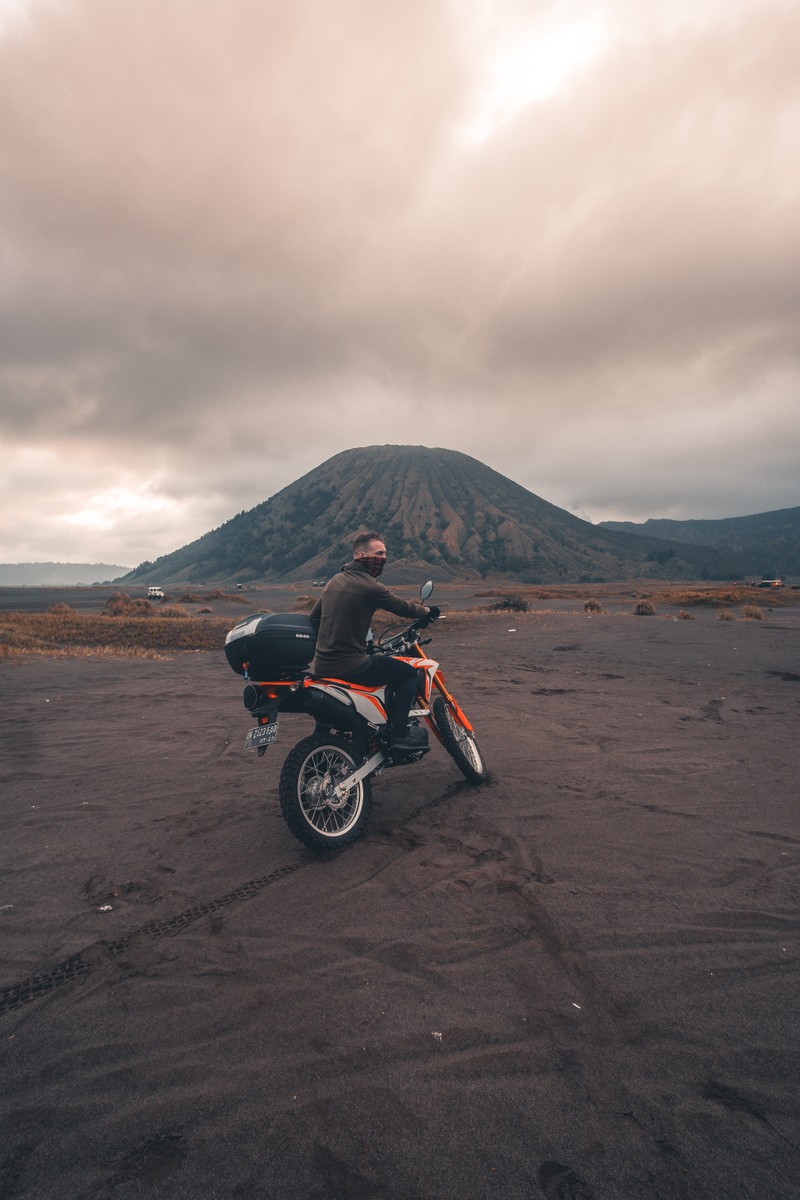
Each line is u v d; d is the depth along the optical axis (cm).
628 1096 222
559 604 5753
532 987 285
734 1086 227
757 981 290
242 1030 260
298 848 448
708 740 734
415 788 574
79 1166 198
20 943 334
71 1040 257
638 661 1480
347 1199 184
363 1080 231
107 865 429
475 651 1714
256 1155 200
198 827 492
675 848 436
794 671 1304
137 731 815
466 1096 222
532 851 433
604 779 589
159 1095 227
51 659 1602
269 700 444
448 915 351
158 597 10094
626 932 331
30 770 648
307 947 322
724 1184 188
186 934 338
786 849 435
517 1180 190
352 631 482
